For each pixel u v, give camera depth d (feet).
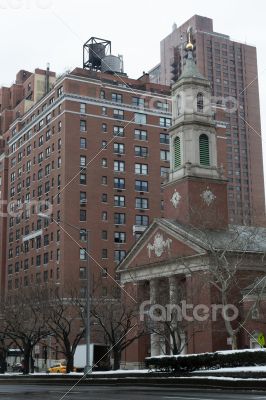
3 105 458.91
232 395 82.53
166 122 355.56
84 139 326.65
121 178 333.21
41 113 352.49
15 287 364.38
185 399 74.74
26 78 473.67
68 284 240.73
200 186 203.72
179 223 196.03
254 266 175.94
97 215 320.09
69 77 330.95
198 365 122.21
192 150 208.23
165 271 192.34
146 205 337.52
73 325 255.50
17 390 118.11
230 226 194.29
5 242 393.50
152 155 346.54
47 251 326.24
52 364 286.46
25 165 372.79
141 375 134.00
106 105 337.31
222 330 168.35
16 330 200.44
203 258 171.83
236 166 639.76
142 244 208.64
